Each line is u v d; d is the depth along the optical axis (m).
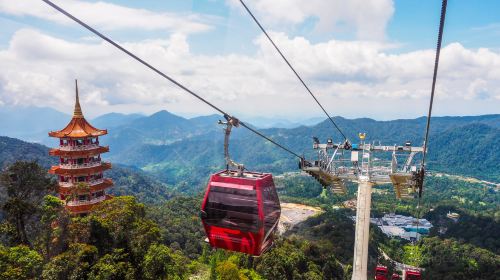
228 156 15.01
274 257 83.12
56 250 43.44
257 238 14.24
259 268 80.50
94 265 42.53
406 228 169.75
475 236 151.12
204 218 14.88
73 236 45.16
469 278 111.56
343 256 107.50
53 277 37.53
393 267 115.50
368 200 30.94
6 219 45.19
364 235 31.72
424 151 28.55
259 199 14.09
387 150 29.91
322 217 149.38
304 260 90.88
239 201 14.33
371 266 111.38
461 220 174.62
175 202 149.50
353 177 31.47
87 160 58.56
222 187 14.67
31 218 45.84
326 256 98.56
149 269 46.56
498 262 118.81
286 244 96.12
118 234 48.41
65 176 57.78
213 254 85.44
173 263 52.22
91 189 57.41
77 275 40.25
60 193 56.47
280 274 79.31
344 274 96.06
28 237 45.94
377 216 189.88
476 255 124.81
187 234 109.19
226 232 14.67
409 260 130.25
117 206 52.47
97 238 47.09
